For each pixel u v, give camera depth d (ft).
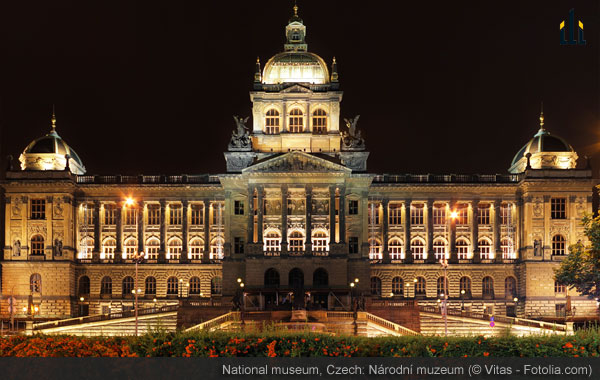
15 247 542.16
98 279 550.77
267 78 570.87
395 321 447.01
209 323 397.60
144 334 190.19
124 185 552.82
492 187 550.36
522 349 181.88
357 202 538.47
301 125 560.20
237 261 531.91
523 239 539.70
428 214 552.82
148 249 560.20
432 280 546.67
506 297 545.44
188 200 555.69
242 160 541.34
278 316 424.46
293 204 532.73
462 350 182.80
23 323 516.73
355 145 543.39
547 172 536.83
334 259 515.09
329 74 607.78
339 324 400.67
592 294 427.33
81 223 558.97
